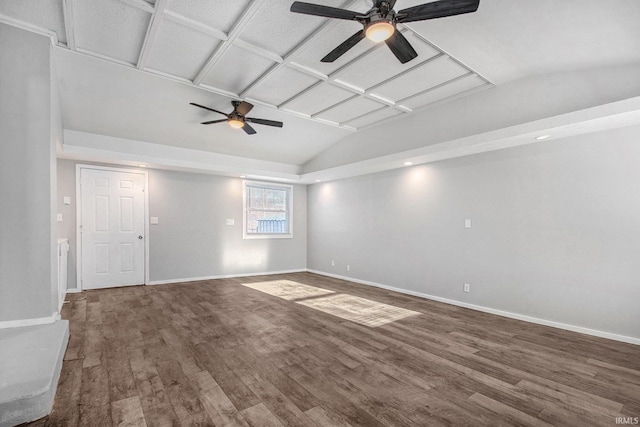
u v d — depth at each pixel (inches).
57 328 101.2
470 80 140.6
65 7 94.1
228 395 79.8
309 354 105.8
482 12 96.2
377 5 82.6
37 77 104.2
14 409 66.2
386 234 216.7
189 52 121.8
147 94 154.3
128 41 114.3
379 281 220.7
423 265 192.2
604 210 126.3
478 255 165.5
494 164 160.1
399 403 77.5
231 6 97.7
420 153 174.4
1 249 99.0
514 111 139.7
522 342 119.2
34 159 103.0
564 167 136.9
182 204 230.5
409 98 161.2
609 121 117.2
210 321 139.9
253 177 255.0
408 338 122.3
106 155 185.8
